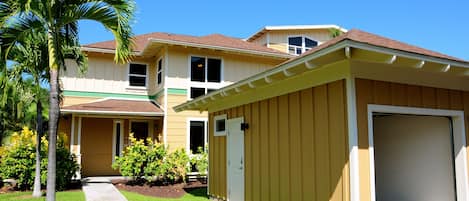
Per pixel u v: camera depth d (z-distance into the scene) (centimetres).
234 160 838
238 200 808
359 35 673
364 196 488
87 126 1505
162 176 1250
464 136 622
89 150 1497
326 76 548
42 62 885
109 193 984
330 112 538
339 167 514
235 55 1588
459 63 518
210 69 1531
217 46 1488
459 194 611
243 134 800
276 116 675
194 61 1504
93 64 1518
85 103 1439
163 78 1456
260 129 729
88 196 929
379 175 777
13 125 1486
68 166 1096
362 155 496
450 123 637
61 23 625
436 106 595
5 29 623
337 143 520
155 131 1576
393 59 448
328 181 534
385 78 536
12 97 1027
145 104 1517
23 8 575
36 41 790
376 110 520
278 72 567
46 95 1048
